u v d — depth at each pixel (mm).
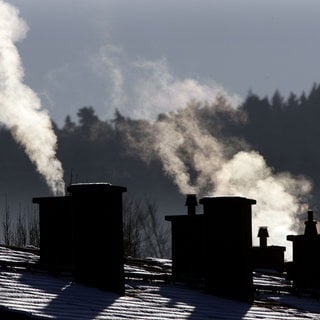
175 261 67312
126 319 47656
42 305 46875
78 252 56094
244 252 61906
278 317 57844
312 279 73938
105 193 56406
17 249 64125
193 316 52375
